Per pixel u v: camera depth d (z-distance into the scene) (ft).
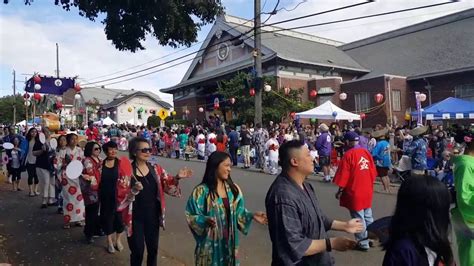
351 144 21.42
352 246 8.91
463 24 112.98
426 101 101.24
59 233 25.64
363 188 20.74
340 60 114.32
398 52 117.70
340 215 28.71
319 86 102.58
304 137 52.39
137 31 25.35
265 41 107.96
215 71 120.88
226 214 13.16
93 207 23.65
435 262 7.05
